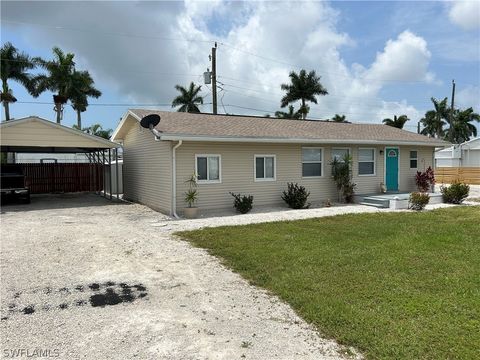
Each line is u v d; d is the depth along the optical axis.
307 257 6.75
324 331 4.04
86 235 9.08
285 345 3.77
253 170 13.91
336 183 15.77
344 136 15.86
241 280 5.78
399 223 10.33
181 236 8.91
